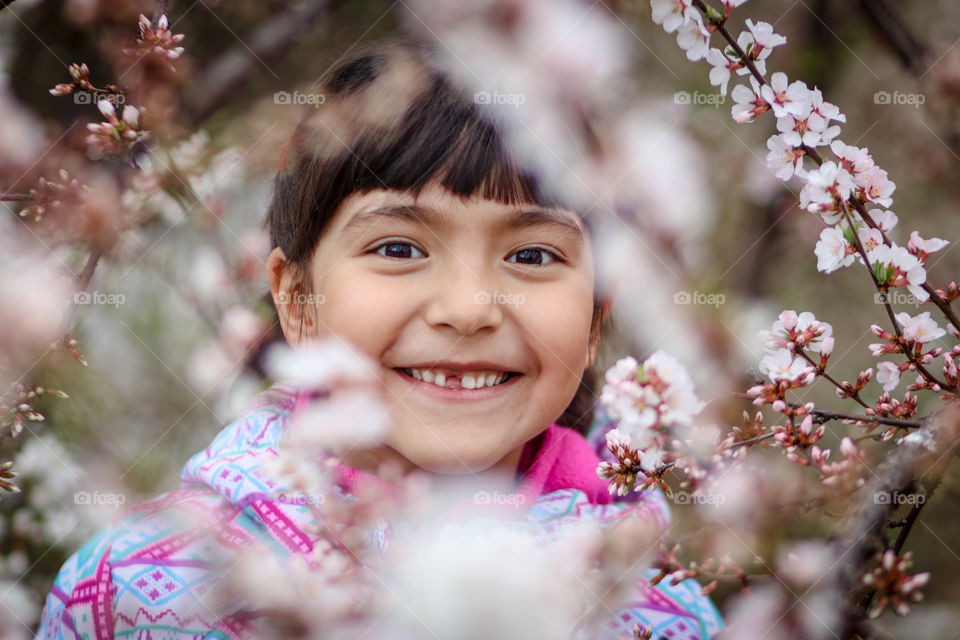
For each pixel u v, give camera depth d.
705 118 2.02
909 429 0.89
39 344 1.08
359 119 1.07
